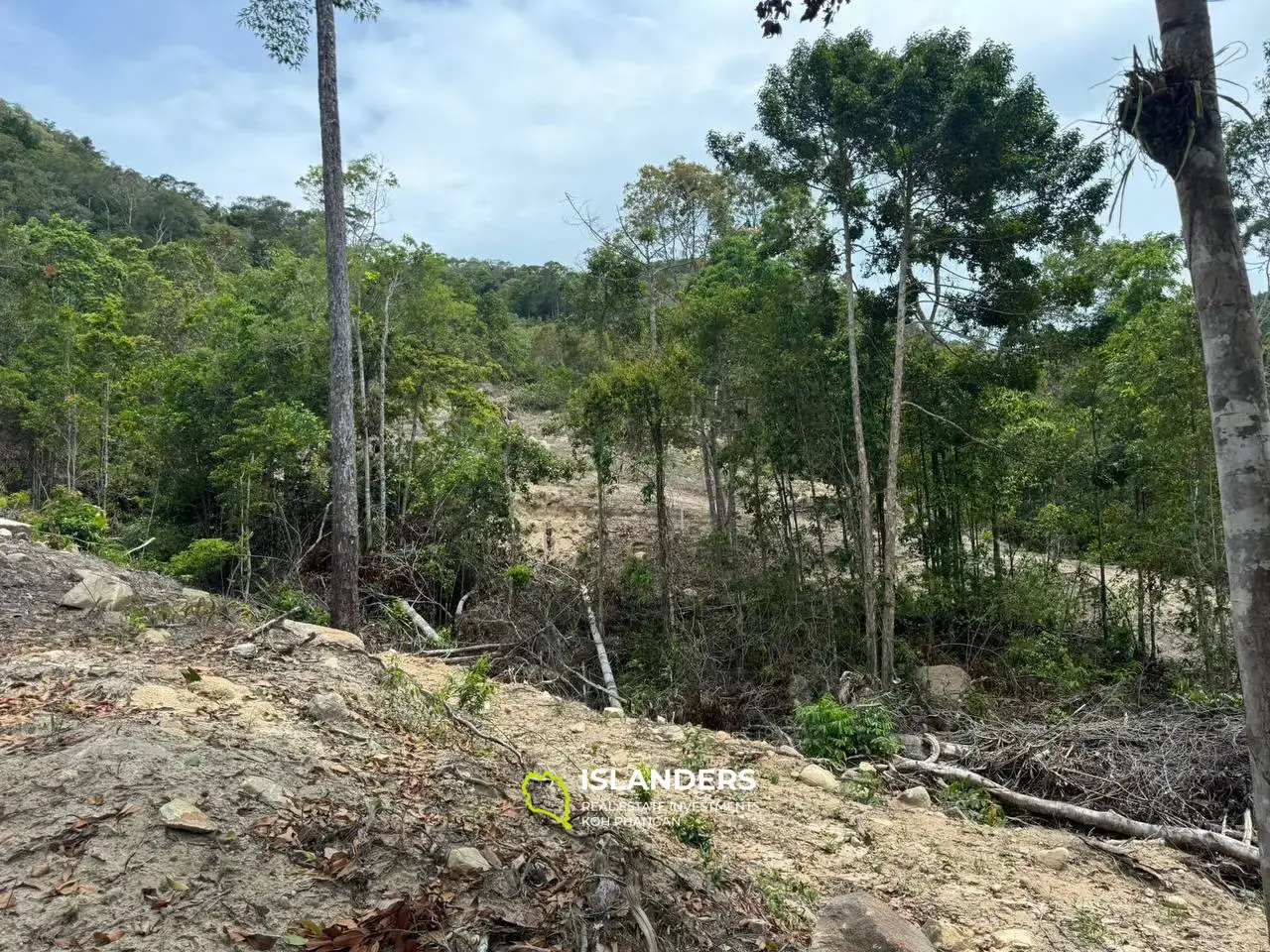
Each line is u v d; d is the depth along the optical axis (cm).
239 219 7231
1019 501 2000
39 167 5859
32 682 472
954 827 651
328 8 1089
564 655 1512
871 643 1431
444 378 2123
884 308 1622
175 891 290
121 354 2277
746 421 1709
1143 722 944
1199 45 343
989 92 1327
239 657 613
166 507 2102
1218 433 345
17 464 2612
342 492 1085
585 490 2767
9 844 298
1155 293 2395
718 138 1505
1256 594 330
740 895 426
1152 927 503
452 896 332
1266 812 330
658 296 2675
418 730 547
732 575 1703
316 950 281
